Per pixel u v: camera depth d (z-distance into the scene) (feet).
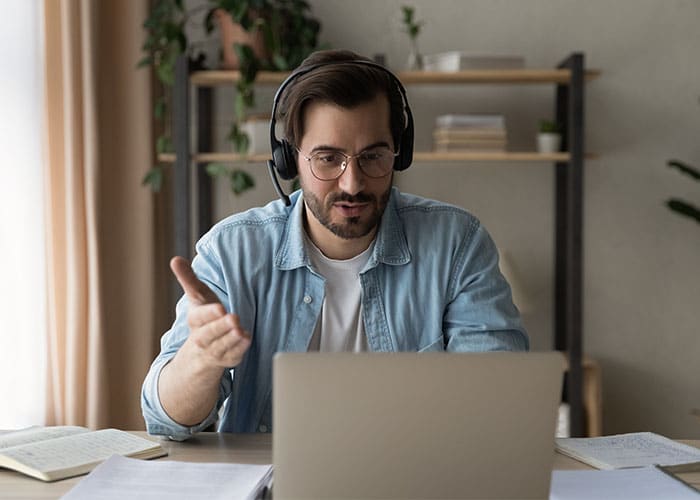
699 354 11.96
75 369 10.50
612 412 12.01
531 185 11.89
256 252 5.60
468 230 5.82
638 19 11.82
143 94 11.11
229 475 4.27
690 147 11.87
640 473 4.38
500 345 5.46
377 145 4.99
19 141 10.30
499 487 3.44
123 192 11.14
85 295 10.62
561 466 4.61
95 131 10.53
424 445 3.40
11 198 10.25
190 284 4.23
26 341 10.30
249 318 5.55
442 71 10.77
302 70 5.10
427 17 11.85
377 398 3.37
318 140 4.98
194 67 10.91
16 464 4.38
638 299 11.98
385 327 5.58
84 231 10.64
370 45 11.85
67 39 10.41
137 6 11.06
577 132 10.50
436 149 11.04
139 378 11.09
